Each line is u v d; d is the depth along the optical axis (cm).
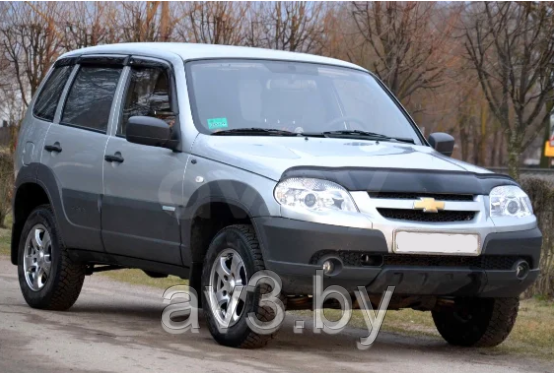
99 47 1012
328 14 1750
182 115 859
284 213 747
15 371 657
